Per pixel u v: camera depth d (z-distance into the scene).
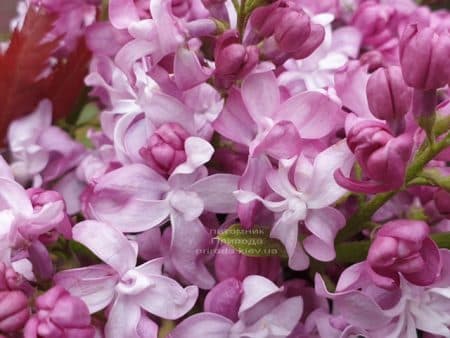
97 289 0.21
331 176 0.21
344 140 0.21
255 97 0.21
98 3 0.26
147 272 0.21
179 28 0.21
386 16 0.26
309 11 0.26
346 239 0.22
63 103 0.26
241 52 0.21
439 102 0.23
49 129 0.26
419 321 0.21
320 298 0.23
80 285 0.21
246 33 0.22
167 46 0.21
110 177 0.22
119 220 0.22
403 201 0.24
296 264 0.22
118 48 0.23
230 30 0.21
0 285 0.20
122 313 0.21
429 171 0.21
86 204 0.22
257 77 0.21
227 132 0.22
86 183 0.25
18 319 0.20
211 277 0.22
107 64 0.24
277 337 0.22
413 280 0.20
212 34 0.22
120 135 0.23
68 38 0.26
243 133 0.22
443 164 0.23
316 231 0.21
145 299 0.21
